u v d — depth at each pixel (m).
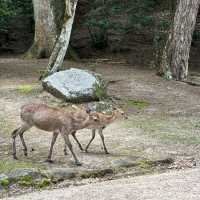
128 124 14.80
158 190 9.44
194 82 21.31
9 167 10.82
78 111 11.65
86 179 10.61
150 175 10.79
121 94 18.31
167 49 22.02
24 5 30.08
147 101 17.66
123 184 9.96
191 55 28.62
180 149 12.68
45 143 12.88
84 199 8.99
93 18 27.83
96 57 28.39
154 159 11.75
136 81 20.50
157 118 15.62
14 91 18.03
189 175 10.55
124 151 12.32
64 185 10.27
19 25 31.59
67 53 27.31
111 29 29.83
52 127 11.39
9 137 13.35
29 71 22.58
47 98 16.98
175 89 19.67
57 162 11.37
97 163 11.35
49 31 26.80
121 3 27.25
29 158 11.63
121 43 30.05
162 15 27.41
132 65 25.81
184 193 9.23
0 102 16.66
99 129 12.09
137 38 30.70
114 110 13.55
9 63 25.06
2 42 30.81
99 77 17.72
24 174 10.38
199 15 30.66
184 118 15.73
